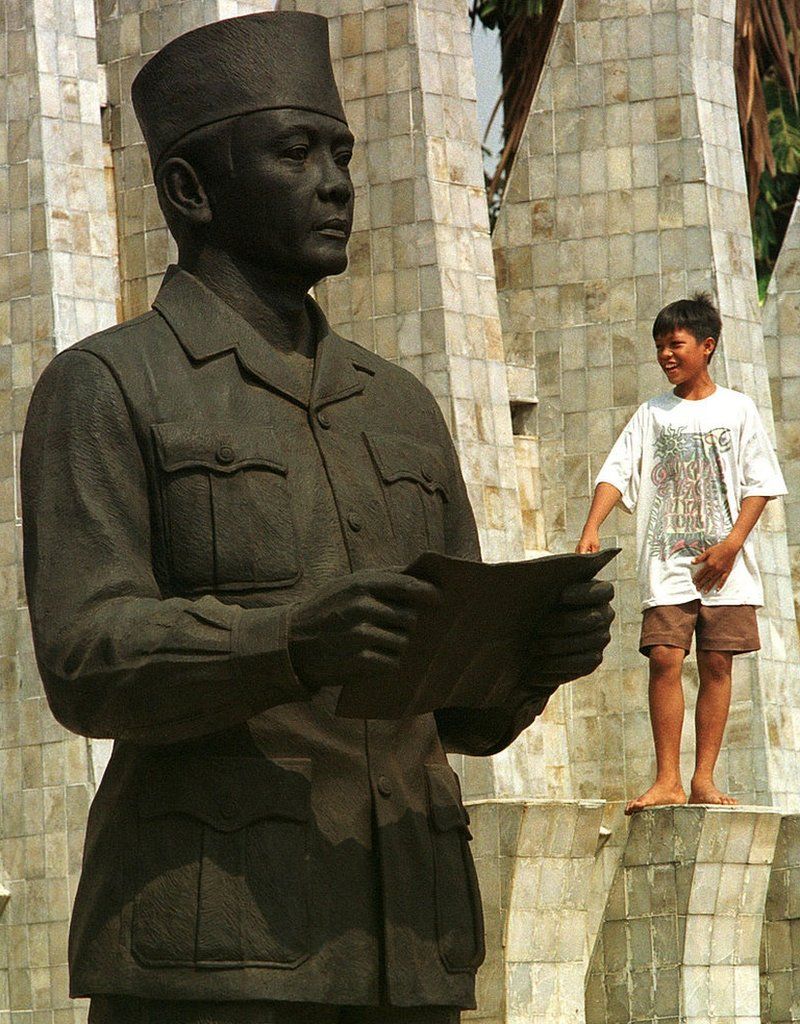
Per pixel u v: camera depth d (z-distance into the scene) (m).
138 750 6.64
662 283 17.25
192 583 6.61
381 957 6.56
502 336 17.59
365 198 16.72
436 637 6.40
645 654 14.62
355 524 6.82
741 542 14.27
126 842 6.54
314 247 6.95
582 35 17.67
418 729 6.93
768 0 22.19
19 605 15.52
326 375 7.02
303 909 6.45
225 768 6.50
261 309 7.02
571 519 17.28
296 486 6.77
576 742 16.78
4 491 15.71
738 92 21.61
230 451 6.67
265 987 6.33
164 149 7.06
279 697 6.26
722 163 17.44
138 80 7.20
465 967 6.77
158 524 6.64
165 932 6.39
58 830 15.16
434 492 7.16
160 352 6.81
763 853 14.24
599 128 17.55
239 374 6.86
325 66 7.07
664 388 17.16
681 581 14.52
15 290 15.85
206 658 6.20
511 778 15.96
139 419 6.67
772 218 24.30
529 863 13.79
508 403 16.56
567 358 17.47
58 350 15.59
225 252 7.03
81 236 15.91
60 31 16.12
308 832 6.52
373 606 6.10
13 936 15.28
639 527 14.70
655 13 17.48
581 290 17.48
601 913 14.36
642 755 16.58
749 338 17.22
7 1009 15.24
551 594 6.70
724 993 14.03
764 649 16.56
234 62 6.94
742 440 14.59
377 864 6.59
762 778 16.27
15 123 16.02
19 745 15.41
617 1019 14.16
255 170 6.90
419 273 16.44
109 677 6.31
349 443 6.98
